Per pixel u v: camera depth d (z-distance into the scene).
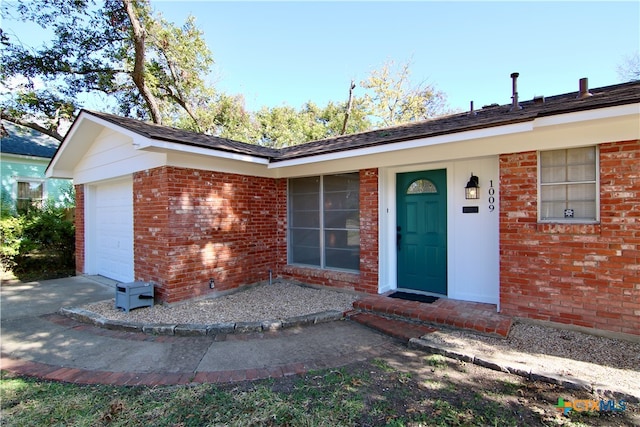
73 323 5.45
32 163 14.17
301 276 7.79
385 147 5.50
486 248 5.73
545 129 4.51
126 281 7.74
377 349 4.27
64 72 13.77
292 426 2.70
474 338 4.40
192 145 5.90
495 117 5.24
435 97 25.45
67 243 10.97
